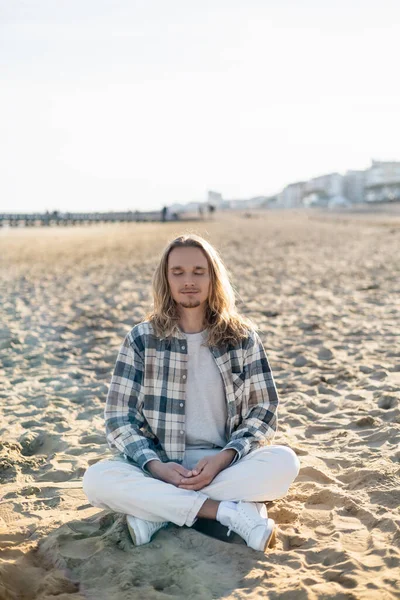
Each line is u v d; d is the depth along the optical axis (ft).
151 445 10.28
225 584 8.52
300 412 15.99
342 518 10.31
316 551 9.25
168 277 10.20
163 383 10.18
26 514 10.98
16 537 10.09
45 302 36.81
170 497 9.51
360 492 11.18
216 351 10.25
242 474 9.75
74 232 155.12
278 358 21.65
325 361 21.08
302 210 353.51
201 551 9.34
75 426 15.64
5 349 24.25
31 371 21.03
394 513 10.28
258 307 32.30
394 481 11.46
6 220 208.85
